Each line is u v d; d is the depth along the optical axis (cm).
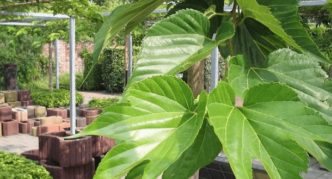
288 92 40
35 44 934
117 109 40
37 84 1218
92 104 723
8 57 1148
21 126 691
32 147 613
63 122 684
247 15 50
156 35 46
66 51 1302
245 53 56
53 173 397
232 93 40
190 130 39
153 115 40
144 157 37
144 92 41
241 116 38
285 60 48
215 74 186
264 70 47
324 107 45
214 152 46
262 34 57
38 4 409
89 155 412
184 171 47
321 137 37
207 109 38
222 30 48
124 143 38
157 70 44
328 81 47
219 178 297
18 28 788
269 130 37
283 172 35
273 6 50
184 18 47
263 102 40
